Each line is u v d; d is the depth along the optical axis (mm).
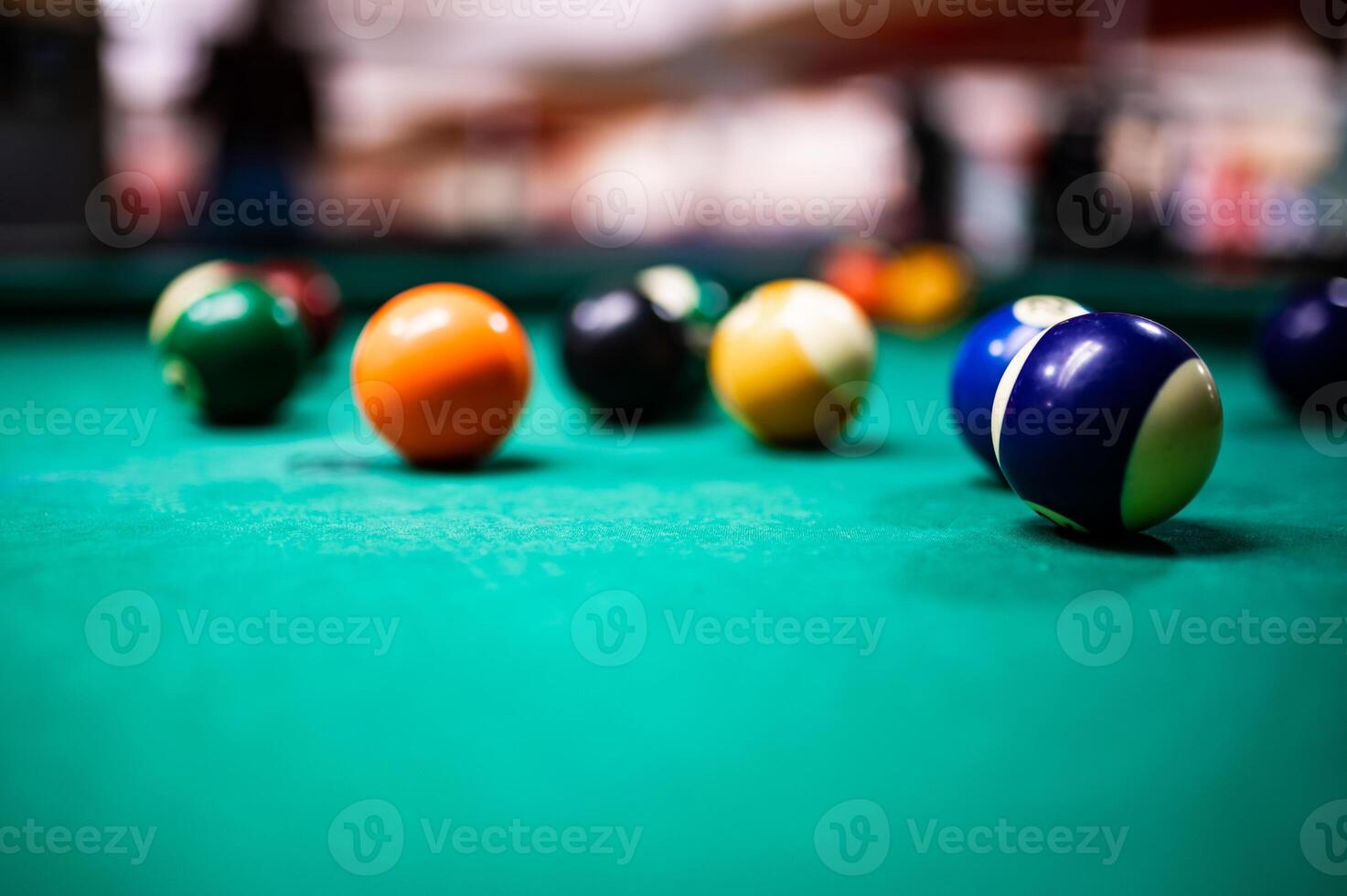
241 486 594
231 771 354
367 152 2535
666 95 2279
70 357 928
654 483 608
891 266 1239
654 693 411
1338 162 1745
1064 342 528
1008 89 1987
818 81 2102
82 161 1400
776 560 510
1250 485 615
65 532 531
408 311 613
